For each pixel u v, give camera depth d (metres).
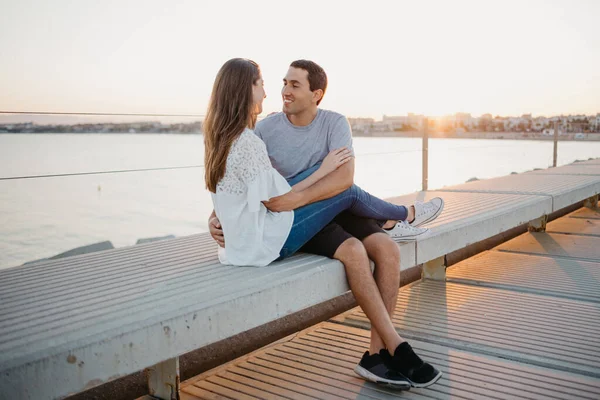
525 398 1.77
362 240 2.11
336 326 2.49
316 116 2.22
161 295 1.71
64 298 1.70
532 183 4.91
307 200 1.99
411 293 2.96
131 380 2.17
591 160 8.04
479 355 2.12
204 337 1.62
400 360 1.84
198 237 2.69
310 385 1.90
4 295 1.74
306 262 2.03
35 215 6.74
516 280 3.16
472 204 3.66
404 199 4.04
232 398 1.82
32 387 1.28
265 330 2.67
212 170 1.90
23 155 3.93
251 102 1.90
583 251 3.85
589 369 1.98
